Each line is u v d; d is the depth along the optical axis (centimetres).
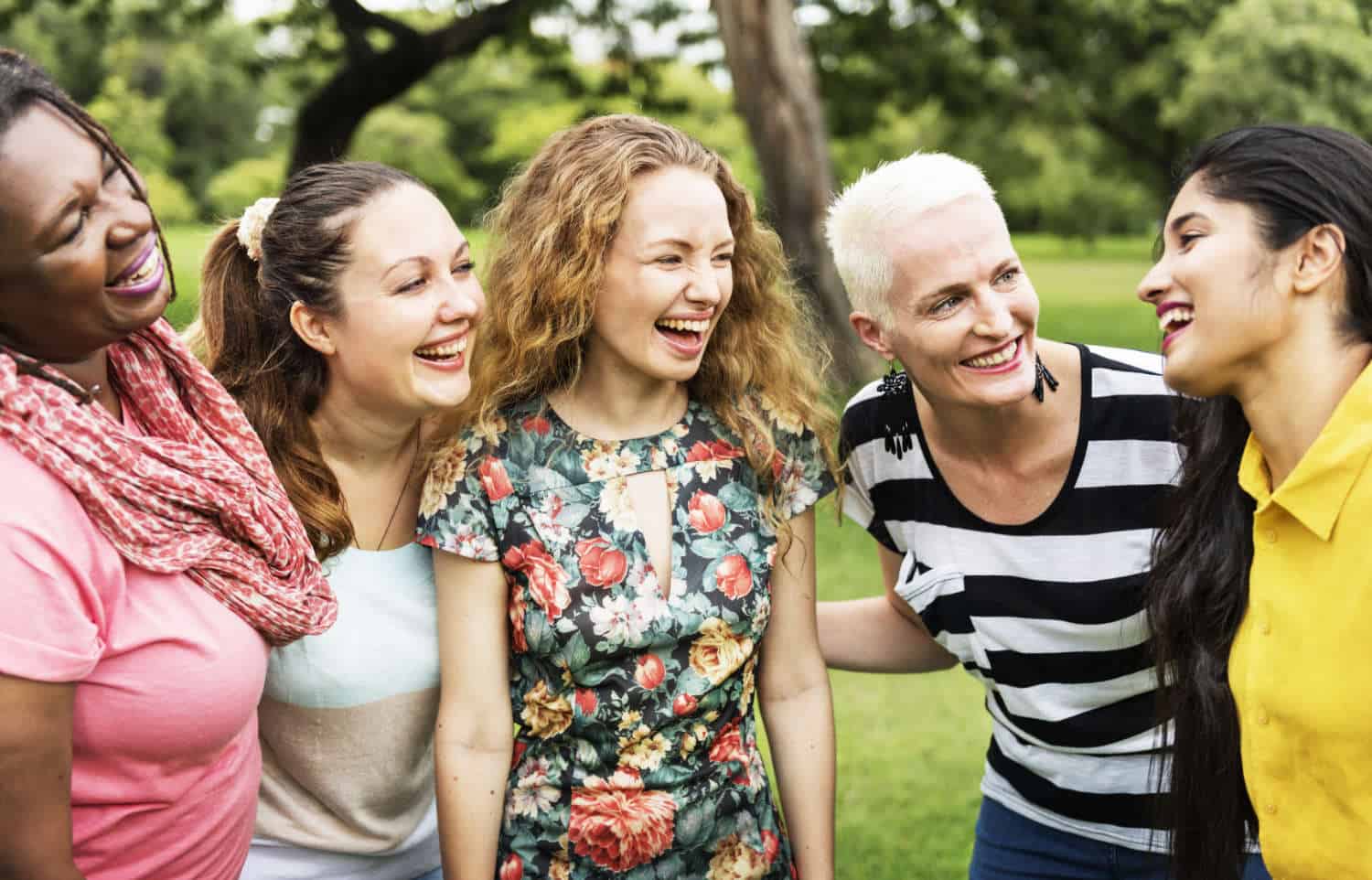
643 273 205
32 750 144
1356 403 167
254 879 217
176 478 158
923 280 214
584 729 210
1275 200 172
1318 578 172
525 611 211
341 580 215
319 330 208
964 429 233
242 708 166
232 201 4634
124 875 165
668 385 222
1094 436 228
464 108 4834
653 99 1750
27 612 142
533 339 212
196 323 227
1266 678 179
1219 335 176
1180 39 2125
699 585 212
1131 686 233
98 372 164
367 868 224
